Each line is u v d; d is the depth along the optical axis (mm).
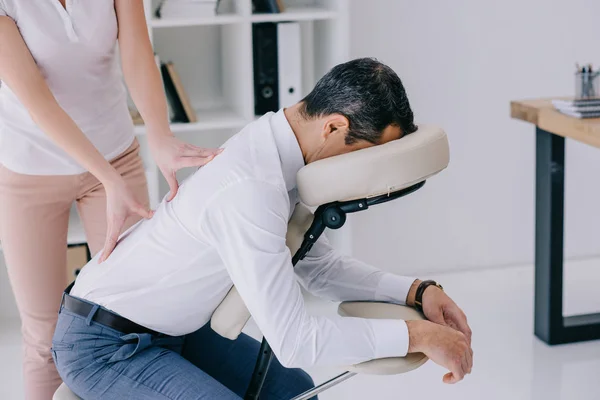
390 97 1670
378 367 1692
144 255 1793
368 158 1611
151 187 3396
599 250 4078
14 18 2102
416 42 3725
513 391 3029
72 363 1817
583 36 3852
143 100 2236
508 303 3705
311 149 1721
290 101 3531
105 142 2316
